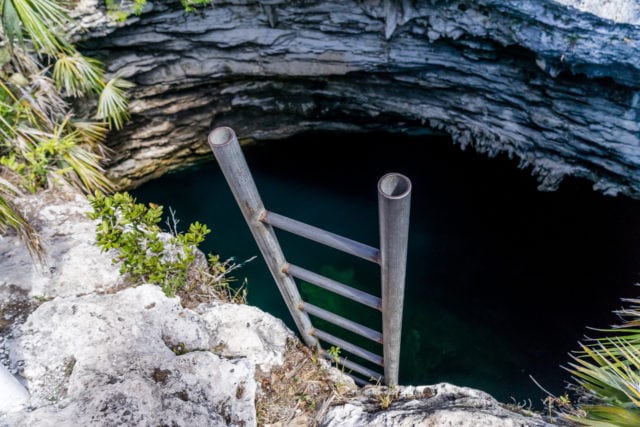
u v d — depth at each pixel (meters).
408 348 6.14
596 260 6.38
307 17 6.02
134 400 2.40
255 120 8.40
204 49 6.64
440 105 7.16
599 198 6.55
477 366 5.89
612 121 5.51
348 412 2.82
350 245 2.00
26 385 2.53
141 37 6.19
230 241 7.48
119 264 3.24
